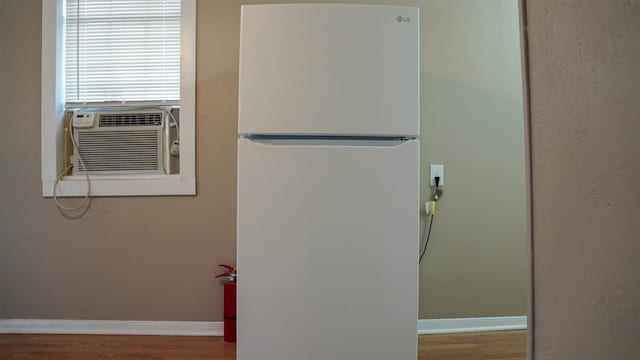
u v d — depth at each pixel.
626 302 0.38
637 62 0.36
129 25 1.87
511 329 1.86
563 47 0.45
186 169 1.79
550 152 0.48
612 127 0.39
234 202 1.80
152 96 1.87
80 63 1.87
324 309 1.13
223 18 1.80
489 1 1.87
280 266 1.13
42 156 1.80
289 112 1.14
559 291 0.47
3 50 1.82
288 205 1.13
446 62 1.85
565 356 0.46
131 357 1.55
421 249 1.84
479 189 1.87
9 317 1.81
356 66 1.14
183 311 1.79
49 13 1.81
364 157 1.13
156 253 1.80
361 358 1.14
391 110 1.15
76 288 1.80
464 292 1.86
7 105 1.82
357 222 1.13
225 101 1.80
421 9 1.84
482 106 1.87
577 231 0.44
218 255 1.80
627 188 0.38
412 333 1.14
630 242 0.37
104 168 1.83
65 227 1.81
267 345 1.13
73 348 1.63
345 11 1.14
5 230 1.82
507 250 1.88
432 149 1.85
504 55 1.87
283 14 1.14
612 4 0.39
